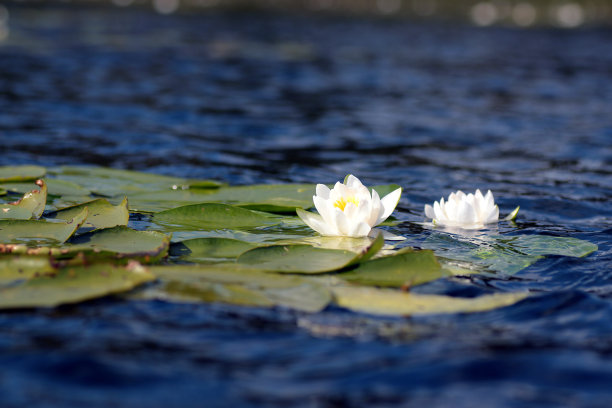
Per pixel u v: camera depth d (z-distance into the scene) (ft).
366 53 43.93
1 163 16.10
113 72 33.37
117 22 55.67
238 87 31.09
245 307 7.67
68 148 18.42
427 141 21.24
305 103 27.86
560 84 34.06
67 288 7.72
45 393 5.72
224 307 7.65
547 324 7.35
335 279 8.62
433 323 7.34
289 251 9.43
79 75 31.94
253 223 11.39
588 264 9.53
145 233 9.94
